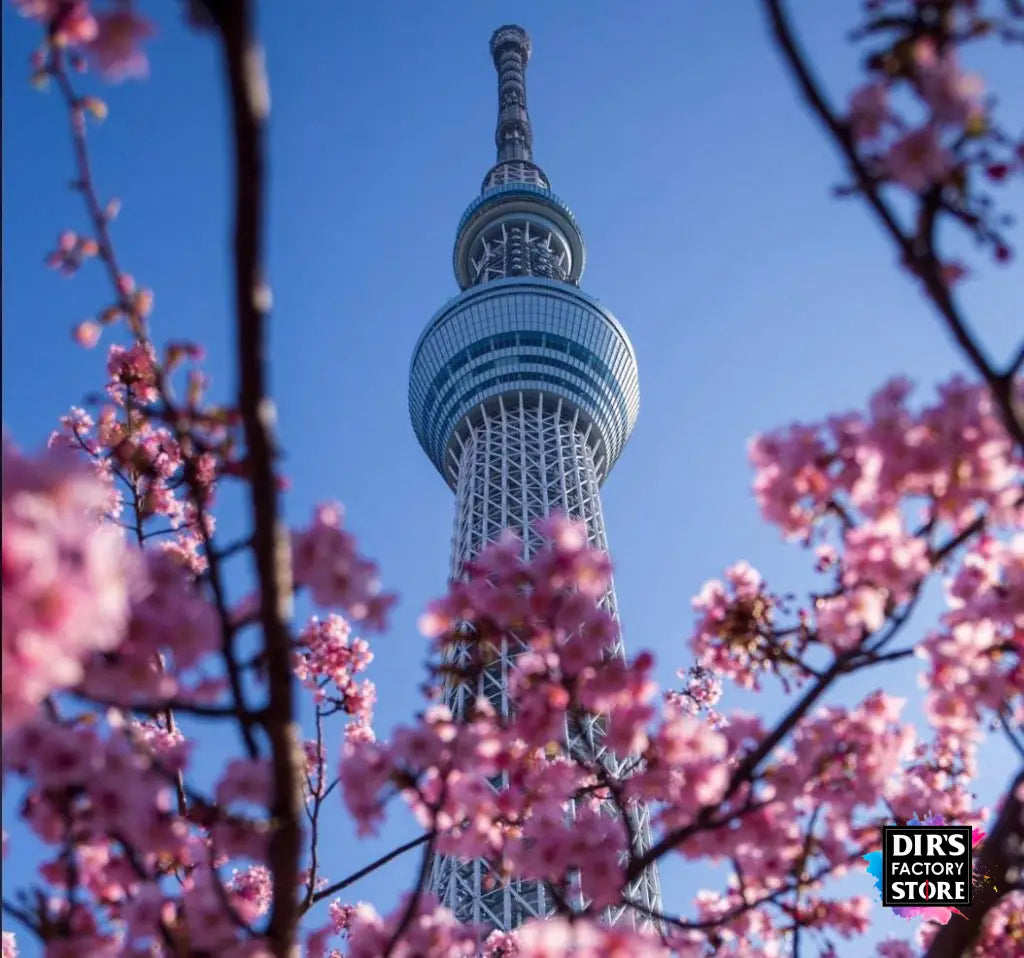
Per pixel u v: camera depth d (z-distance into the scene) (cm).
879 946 1046
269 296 566
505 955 1666
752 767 909
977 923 855
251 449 601
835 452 860
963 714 923
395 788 877
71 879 731
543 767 991
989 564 945
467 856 1007
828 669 905
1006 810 871
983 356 669
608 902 938
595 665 906
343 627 1266
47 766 663
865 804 922
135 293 784
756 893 1021
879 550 852
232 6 494
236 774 784
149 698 647
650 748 926
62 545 426
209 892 798
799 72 627
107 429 1101
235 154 519
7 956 1088
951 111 603
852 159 638
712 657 1032
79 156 727
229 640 708
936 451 811
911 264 661
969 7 625
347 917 1648
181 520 1169
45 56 652
